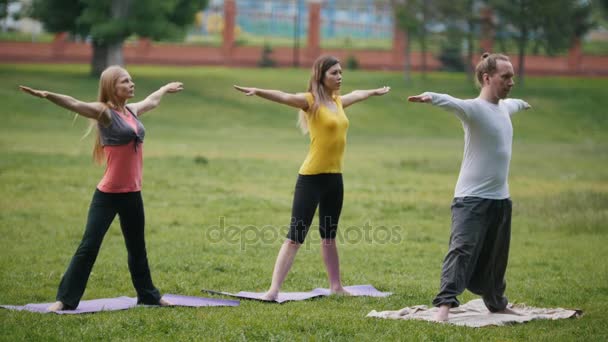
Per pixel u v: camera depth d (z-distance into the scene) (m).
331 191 16.17
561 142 78.25
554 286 18.12
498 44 113.75
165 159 44.59
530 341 12.84
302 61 120.25
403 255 22.17
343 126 16.02
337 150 16.05
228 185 35.97
